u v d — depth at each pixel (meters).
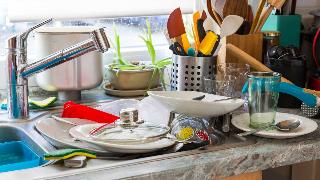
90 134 1.34
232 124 1.48
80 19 1.87
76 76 1.73
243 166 1.26
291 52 1.75
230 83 1.62
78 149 1.23
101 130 1.37
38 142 1.39
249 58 1.73
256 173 1.31
